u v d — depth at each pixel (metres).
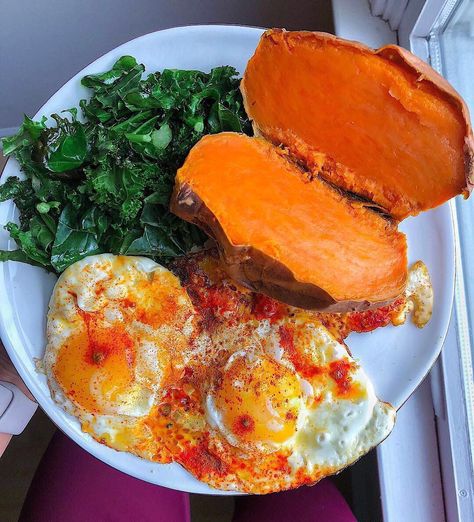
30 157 0.29
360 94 0.24
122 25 0.37
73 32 0.36
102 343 0.28
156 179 0.28
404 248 0.27
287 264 0.25
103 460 0.29
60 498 0.36
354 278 0.26
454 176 0.25
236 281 0.28
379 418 0.30
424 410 0.32
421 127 0.24
